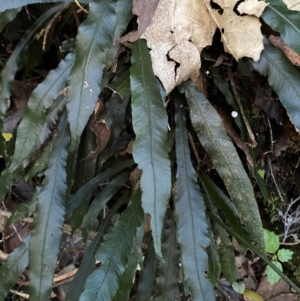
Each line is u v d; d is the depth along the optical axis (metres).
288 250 0.53
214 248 0.44
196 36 0.39
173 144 0.45
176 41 0.39
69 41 0.44
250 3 0.38
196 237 0.40
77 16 0.45
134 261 0.42
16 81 0.55
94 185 0.44
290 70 0.39
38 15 0.54
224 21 0.40
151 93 0.36
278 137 0.50
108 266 0.37
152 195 0.33
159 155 0.34
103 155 0.46
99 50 0.36
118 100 0.43
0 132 0.45
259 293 0.57
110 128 0.43
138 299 0.45
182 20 0.39
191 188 0.41
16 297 0.55
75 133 0.34
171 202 0.45
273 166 0.54
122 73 0.42
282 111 0.47
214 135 0.41
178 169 0.41
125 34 0.41
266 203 0.55
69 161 0.44
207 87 0.47
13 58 0.47
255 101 0.47
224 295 0.57
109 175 0.45
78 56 0.35
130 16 0.38
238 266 0.56
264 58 0.40
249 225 0.41
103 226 0.45
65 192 0.42
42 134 0.44
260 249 0.41
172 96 0.43
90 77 0.35
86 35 0.36
